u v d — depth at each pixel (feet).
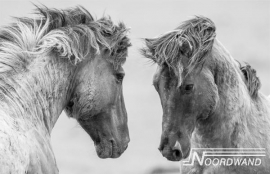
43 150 30.50
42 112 31.81
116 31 35.45
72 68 33.47
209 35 35.94
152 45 36.27
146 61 37.27
